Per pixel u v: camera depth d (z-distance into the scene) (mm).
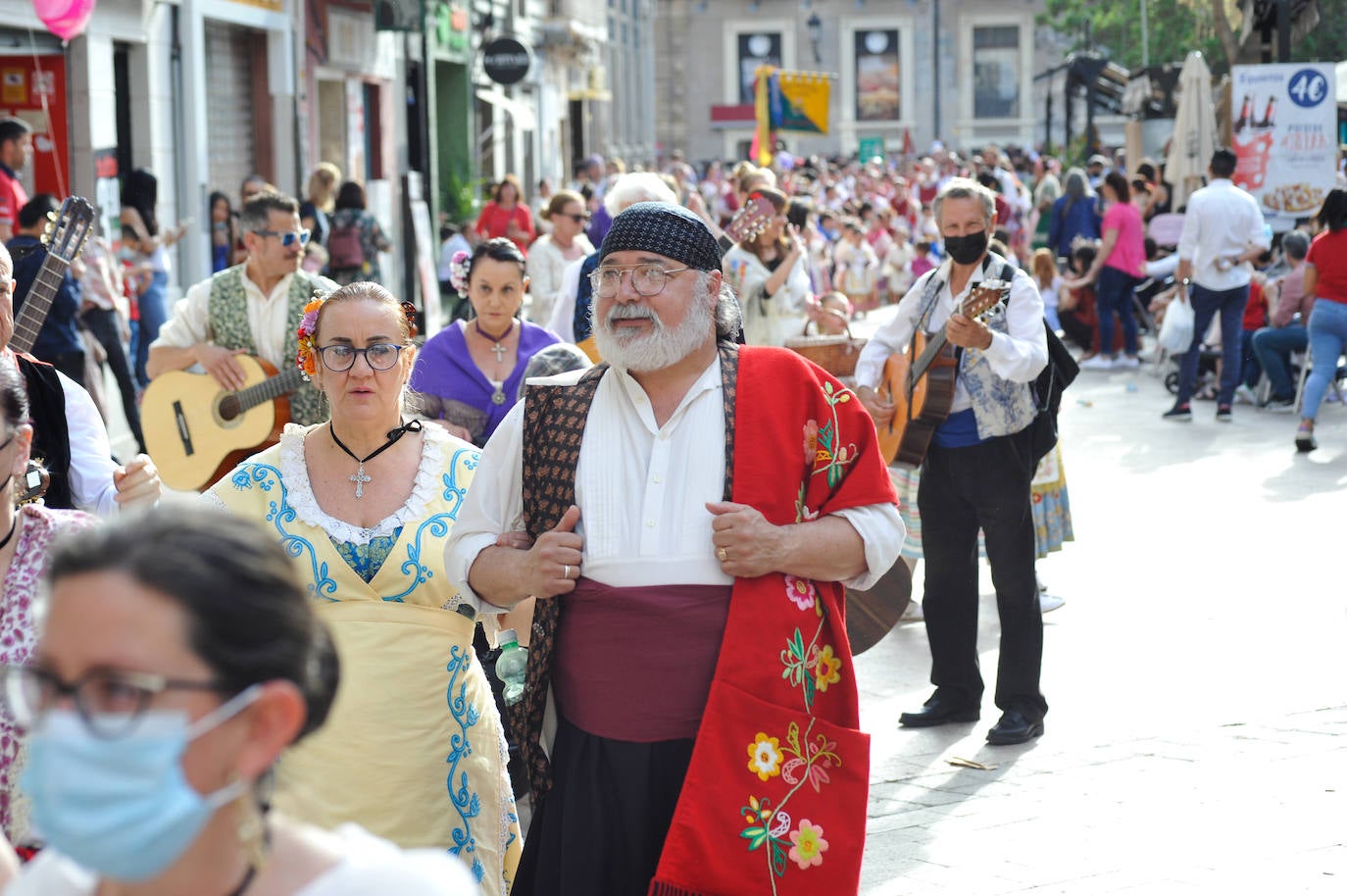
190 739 1747
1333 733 6258
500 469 3824
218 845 1848
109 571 1747
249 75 20797
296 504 3984
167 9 17422
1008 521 6277
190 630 1741
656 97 74312
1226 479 11414
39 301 4992
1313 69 17062
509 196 23156
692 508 3598
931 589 6562
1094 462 12336
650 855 3584
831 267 28000
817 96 40188
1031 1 72375
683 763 3564
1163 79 29484
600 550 3615
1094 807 5602
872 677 7289
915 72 73500
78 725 1729
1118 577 8820
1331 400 15219
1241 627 7793
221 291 7457
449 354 6184
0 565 3357
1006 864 5141
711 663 3553
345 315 4027
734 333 3807
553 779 3691
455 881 1899
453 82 31000
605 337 3617
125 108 16922
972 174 40250
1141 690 6910
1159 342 15305
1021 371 5969
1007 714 6340
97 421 4262
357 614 3900
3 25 14164
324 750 3762
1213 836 5301
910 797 5789
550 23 39750
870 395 6523
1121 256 18172
